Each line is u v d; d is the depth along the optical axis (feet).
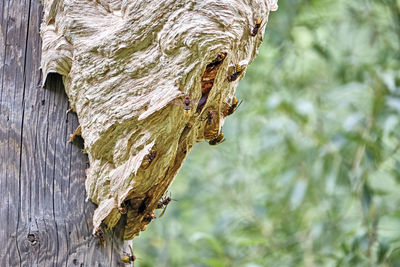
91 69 19.11
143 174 19.02
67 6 19.76
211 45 17.56
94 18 19.84
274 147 36.50
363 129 31.99
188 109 17.83
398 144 31.65
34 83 19.80
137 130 18.75
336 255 32.24
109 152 19.29
